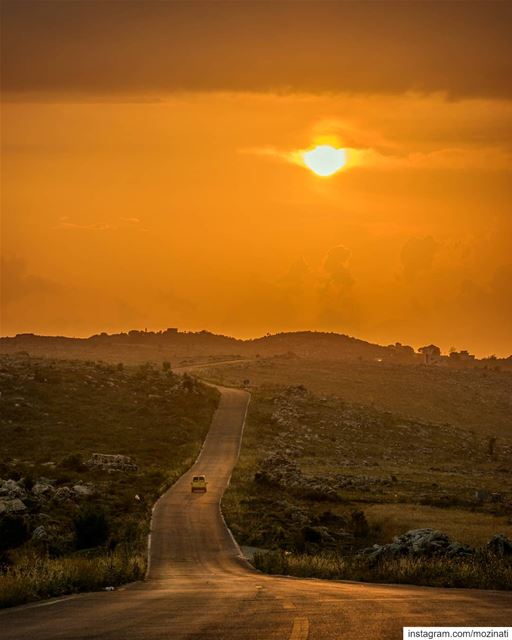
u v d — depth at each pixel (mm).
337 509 193875
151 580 77188
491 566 65812
